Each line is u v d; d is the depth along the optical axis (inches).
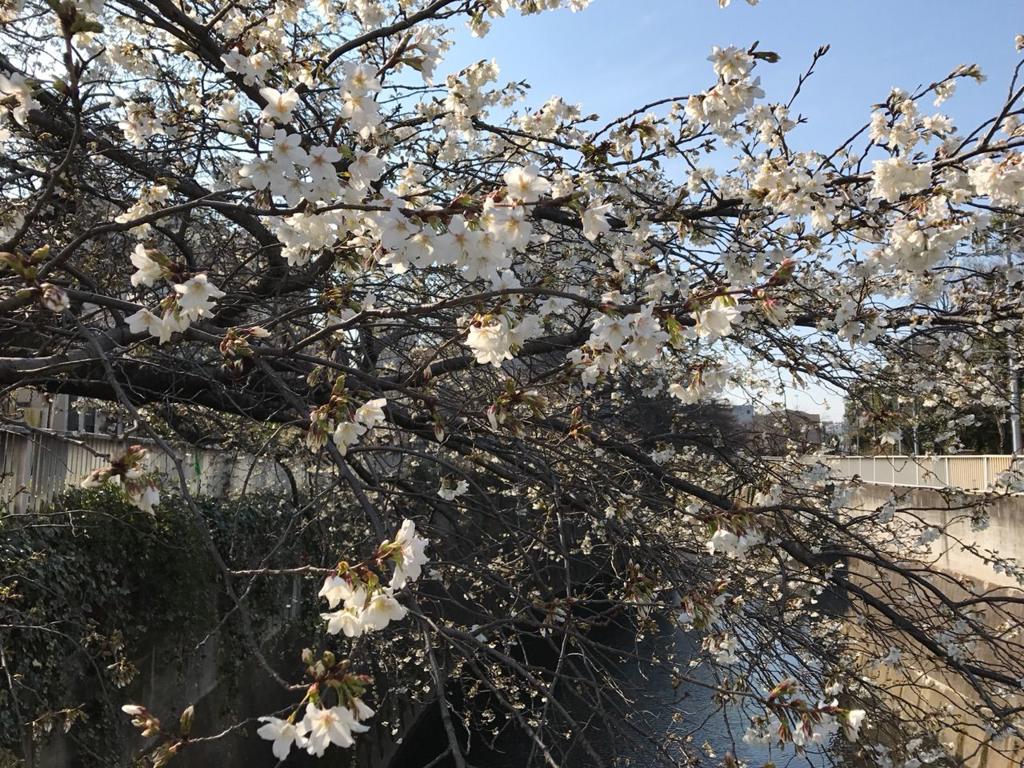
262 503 290.5
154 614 230.2
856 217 137.3
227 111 128.8
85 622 200.5
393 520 152.3
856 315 146.7
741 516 94.0
